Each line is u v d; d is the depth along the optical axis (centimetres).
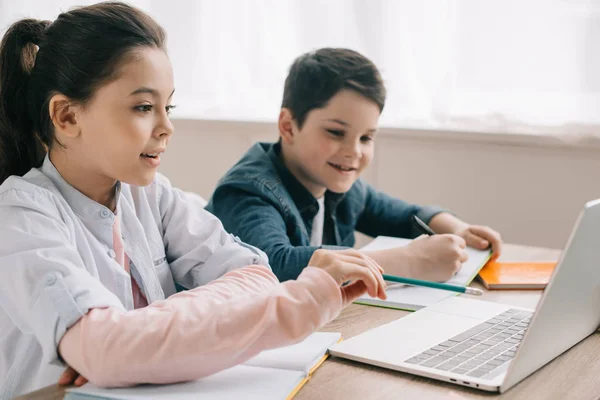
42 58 91
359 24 213
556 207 201
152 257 107
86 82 87
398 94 213
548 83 195
